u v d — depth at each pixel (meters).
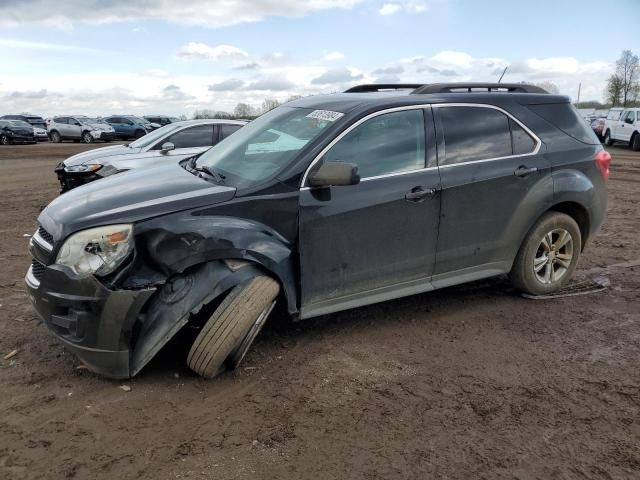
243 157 4.25
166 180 4.00
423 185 4.19
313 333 4.31
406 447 2.91
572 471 2.74
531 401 3.36
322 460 2.81
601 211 5.21
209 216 3.53
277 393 3.44
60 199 3.93
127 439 2.97
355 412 3.23
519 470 2.74
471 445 2.94
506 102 4.75
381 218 4.05
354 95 4.58
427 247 4.31
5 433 3.02
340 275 3.98
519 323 4.52
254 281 3.52
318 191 3.82
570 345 4.12
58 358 3.89
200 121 9.65
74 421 3.13
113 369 3.41
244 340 3.54
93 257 3.30
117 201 3.57
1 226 8.41
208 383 3.55
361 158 4.04
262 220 3.66
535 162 4.73
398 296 4.27
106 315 3.29
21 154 24.64
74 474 2.70
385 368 3.76
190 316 3.41
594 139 5.20
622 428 3.09
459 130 4.45
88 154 9.58
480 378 3.63
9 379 3.60
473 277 4.64
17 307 4.87
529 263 4.90
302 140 4.01
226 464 2.77
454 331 4.36
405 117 4.24
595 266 6.12
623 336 4.28
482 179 4.45
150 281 3.38
